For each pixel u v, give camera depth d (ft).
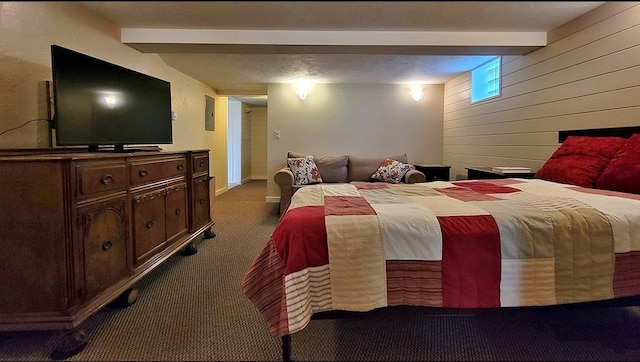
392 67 14.06
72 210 5.17
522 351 5.30
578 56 8.46
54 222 5.08
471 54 10.45
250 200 19.40
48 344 5.46
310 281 4.70
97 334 5.71
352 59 12.75
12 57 6.57
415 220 4.94
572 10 7.91
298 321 4.42
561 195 6.09
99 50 8.78
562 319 6.27
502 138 12.04
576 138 7.99
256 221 14.23
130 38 9.30
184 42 9.32
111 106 7.59
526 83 10.60
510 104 11.50
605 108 7.75
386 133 17.88
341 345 5.48
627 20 7.19
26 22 6.81
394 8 5.21
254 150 31.91
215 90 20.02
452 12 6.22
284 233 4.89
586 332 5.83
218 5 3.71
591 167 7.08
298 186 15.06
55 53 6.21
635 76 7.06
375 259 4.76
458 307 4.80
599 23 7.82
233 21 7.64
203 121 17.98
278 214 15.56
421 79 16.58
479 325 6.10
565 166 7.66
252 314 6.44
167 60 12.98
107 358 5.08
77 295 5.27
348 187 8.06
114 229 6.22
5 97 6.47
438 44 9.48
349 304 4.70
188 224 9.73
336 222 4.90
